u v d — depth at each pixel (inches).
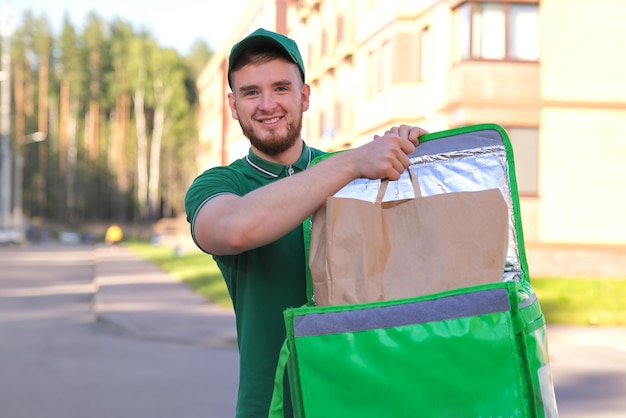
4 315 653.9
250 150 102.4
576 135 844.0
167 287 895.1
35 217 3572.8
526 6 840.3
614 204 844.6
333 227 85.4
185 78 3713.1
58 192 3595.0
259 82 97.5
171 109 3339.1
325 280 85.4
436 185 93.1
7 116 2427.4
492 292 78.4
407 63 941.2
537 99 839.7
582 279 765.3
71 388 344.8
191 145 3390.7
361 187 93.6
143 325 558.9
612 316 532.4
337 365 78.9
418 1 932.6
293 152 101.9
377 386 78.3
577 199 842.8
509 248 91.9
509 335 77.7
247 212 82.7
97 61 3639.3
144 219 3452.3
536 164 840.9
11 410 301.6
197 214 88.2
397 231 87.0
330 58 1186.0
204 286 858.8
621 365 394.6
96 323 603.5
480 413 77.4
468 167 93.4
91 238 2864.2
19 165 2815.0
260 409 95.7
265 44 97.8
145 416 292.7
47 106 3708.2
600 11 845.8
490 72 834.8
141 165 3378.4
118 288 886.4
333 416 79.0
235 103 100.7
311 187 84.0
